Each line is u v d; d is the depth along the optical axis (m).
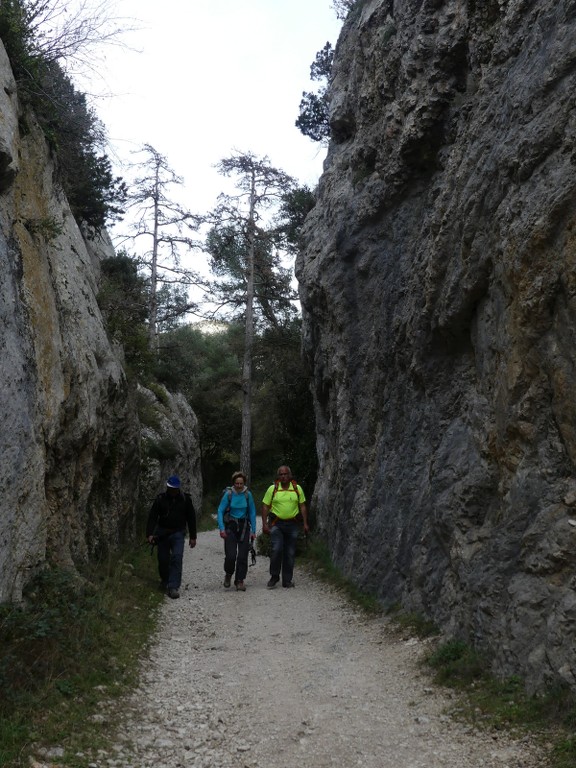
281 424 23.31
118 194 16.39
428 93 8.92
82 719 4.67
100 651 6.04
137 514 14.71
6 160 6.85
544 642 4.91
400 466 8.91
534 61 6.22
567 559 4.97
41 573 6.77
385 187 10.15
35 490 6.82
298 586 10.37
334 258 12.02
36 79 8.35
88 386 9.42
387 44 10.45
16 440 6.38
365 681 5.73
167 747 4.44
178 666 6.30
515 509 5.71
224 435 31.89
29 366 7.07
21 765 3.91
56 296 8.73
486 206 6.79
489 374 6.87
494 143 6.80
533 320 5.62
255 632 7.54
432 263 7.81
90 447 9.50
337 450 12.42
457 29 8.59
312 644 7.02
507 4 7.53
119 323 14.09
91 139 10.15
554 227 5.42
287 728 4.77
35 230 8.08
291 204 24.39
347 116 13.25
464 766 4.06
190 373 32.34
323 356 13.27
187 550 15.66
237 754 4.35
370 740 4.54
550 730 4.30
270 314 25.27
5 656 4.98
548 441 5.50
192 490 25.30
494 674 5.29
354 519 10.31
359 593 9.09
